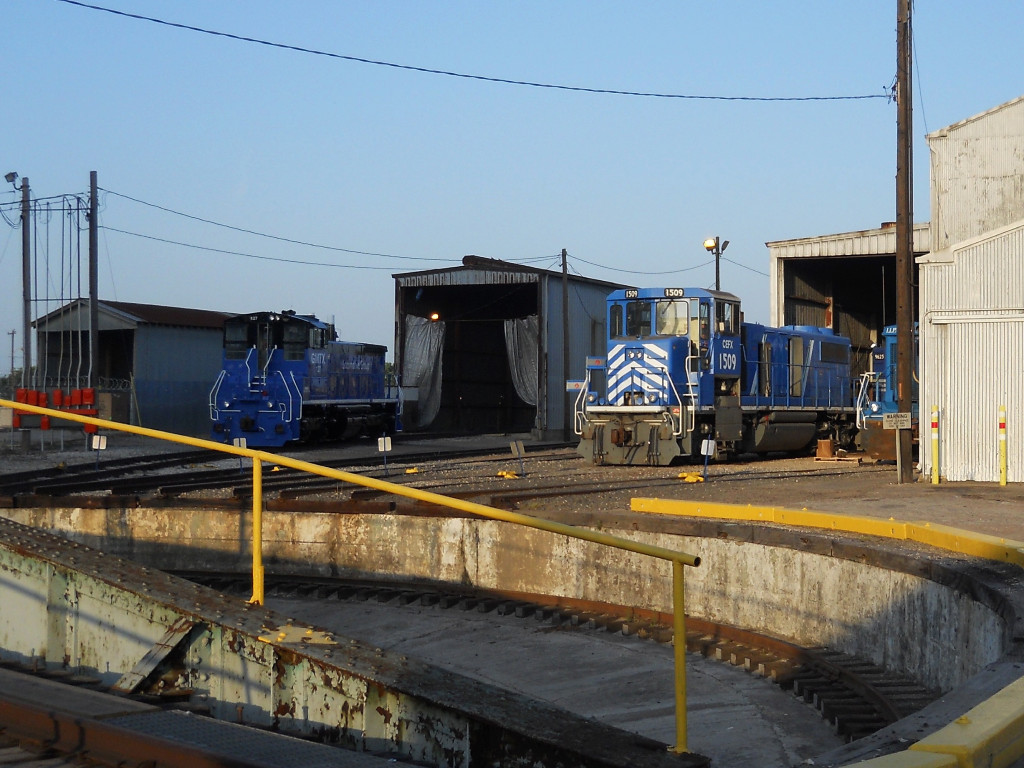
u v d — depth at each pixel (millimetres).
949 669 9195
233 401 32562
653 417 25078
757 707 9758
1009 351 19250
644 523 13766
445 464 26891
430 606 14641
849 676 9953
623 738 5859
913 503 15547
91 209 34000
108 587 7973
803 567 11898
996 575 8953
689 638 12133
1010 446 19234
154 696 7367
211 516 16703
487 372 50906
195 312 45094
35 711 6414
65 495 18516
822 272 37438
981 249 19547
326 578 16078
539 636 12883
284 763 5766
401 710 6586
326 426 34469
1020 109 23047
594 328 47156
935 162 23859
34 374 40062
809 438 30438
